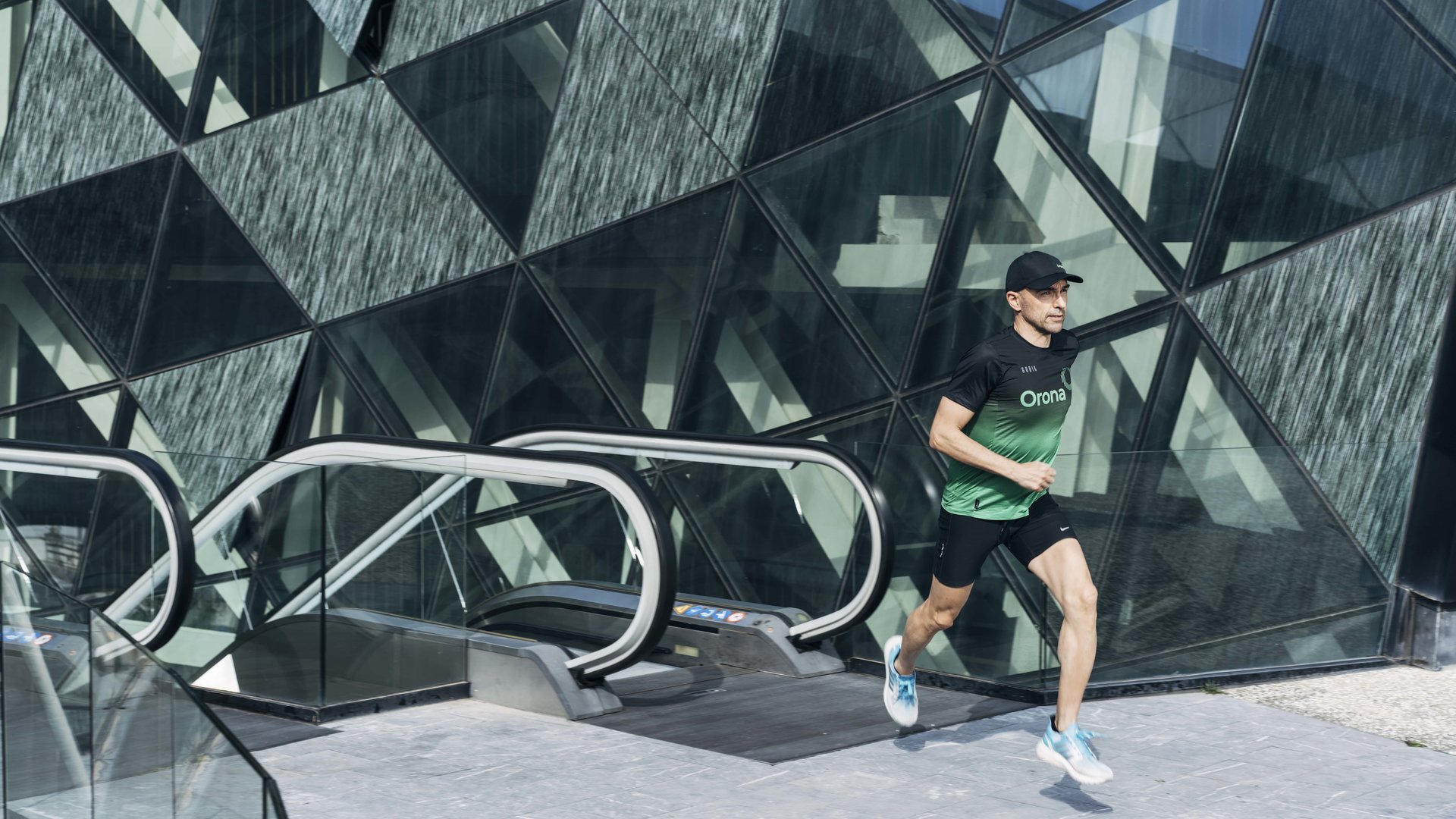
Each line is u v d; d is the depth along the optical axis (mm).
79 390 14320
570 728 6867
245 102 13625
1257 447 8711
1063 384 5734
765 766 6156
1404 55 8727
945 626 6125
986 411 5750
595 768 6102
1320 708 7383
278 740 6578
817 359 10758
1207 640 8133
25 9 14797
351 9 12797
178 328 13828
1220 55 9398
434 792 5707
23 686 5469
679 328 11367
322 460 8664
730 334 11141
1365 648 8570
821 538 9531
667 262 11445
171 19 14055
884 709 7363
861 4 10688
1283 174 9172
